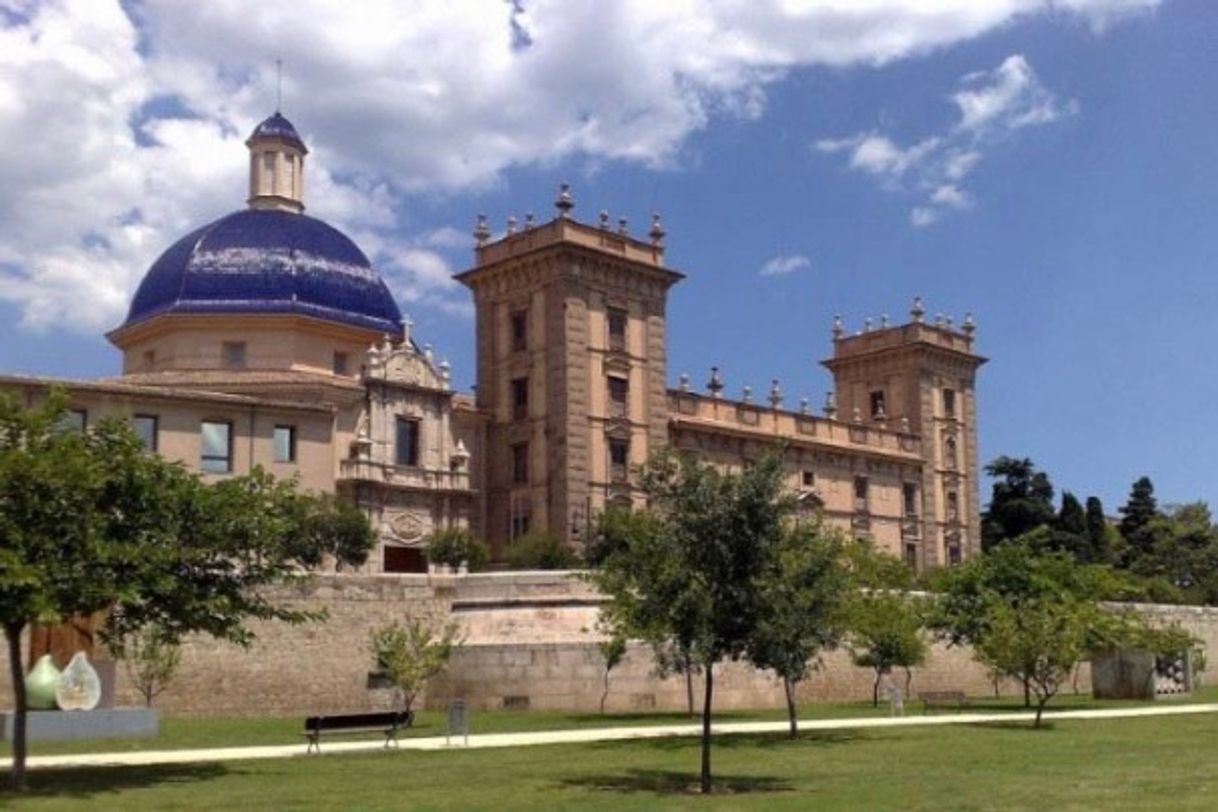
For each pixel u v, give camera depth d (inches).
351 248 3024.1
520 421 2982.3
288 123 3154.5
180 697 1632.6
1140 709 1919.3
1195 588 3821.4
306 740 1314.0
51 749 1219.9
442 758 1143.6
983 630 2004.2
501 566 2925.7
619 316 3053.6
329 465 2493.8
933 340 3959.2
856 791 916.6
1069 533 4188.0
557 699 1813.5
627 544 1085.1
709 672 962.7
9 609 917.2
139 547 975.0
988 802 843.4
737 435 3275.1
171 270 2883.9
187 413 2335.1
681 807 831.7
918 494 3828.7
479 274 3095.5
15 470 939.3
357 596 1793.8
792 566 1006.4
